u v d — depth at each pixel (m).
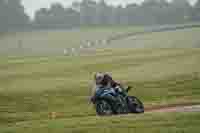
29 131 39.84
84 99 86.06
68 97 90.19
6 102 89.06
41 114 70.50
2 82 128.12
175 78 99.62
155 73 116.94
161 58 158.62
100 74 48.09
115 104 46.81
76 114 64.25
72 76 130.00
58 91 99.19
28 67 170.62
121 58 172.12
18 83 123.75
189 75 102.62
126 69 135.12
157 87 89.12
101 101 47.12
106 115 46.75
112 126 37.09
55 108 78.31
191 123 35.38
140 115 41.38
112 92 47.12
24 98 93.69
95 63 160.62
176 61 143.62
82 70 144.38
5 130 42.19
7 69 166.88
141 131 34.22
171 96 77.31
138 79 106.19
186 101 63.72
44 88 107.19
